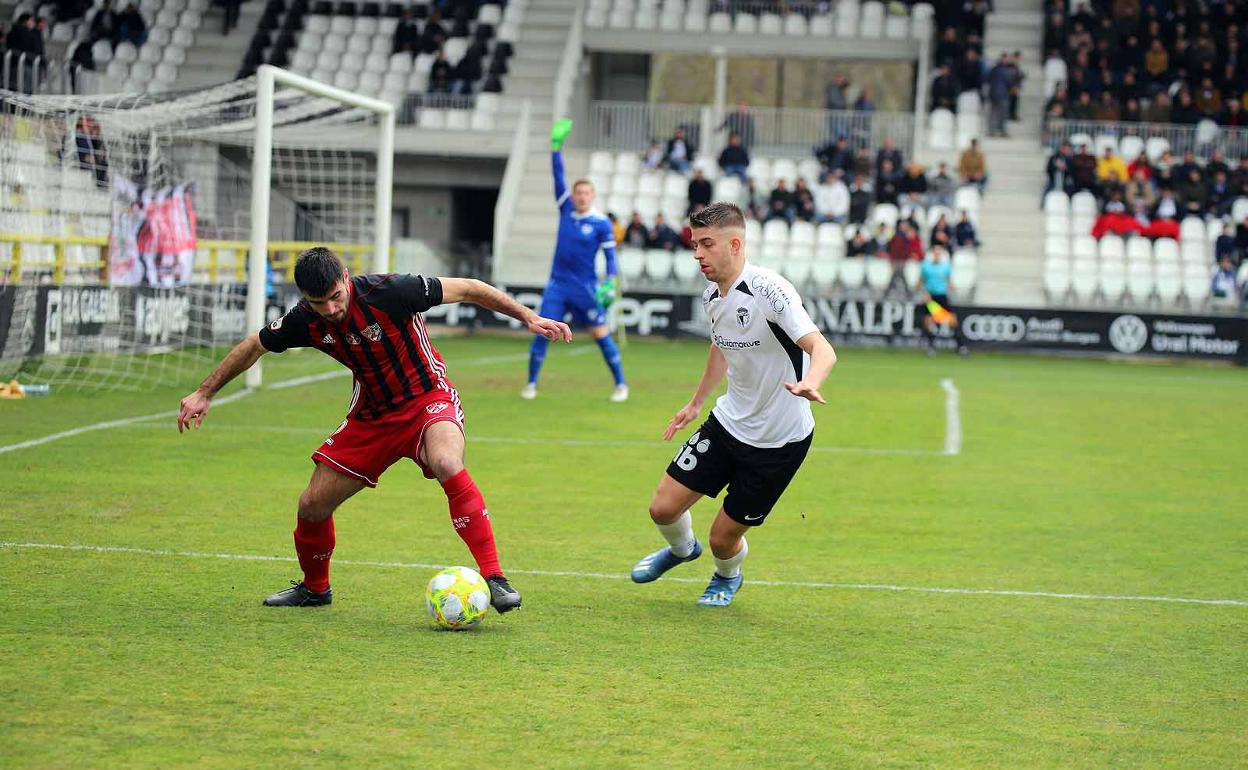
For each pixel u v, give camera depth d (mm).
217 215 43625
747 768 7910
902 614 11898
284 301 40094
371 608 11477
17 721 8328
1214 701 9469
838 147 53469
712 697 9266
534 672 9719
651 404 28484
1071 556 14656
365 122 43969
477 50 57500
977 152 52969
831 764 8016
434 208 56844
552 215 53188
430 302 10609
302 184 45188
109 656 9758
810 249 51188
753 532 15727
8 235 29406
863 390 33156
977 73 56938
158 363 32594
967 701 9344
